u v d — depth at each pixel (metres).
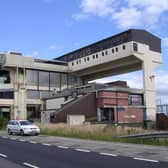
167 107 71.25
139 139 23.50
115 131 30.50
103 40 77.31
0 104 73.75
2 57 75.62
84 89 66.31
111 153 16.59
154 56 74.38
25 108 76.56
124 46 71.88
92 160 14.06
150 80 71.94
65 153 17.00
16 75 77.06
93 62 79.31
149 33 74.38
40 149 19.41
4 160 14.75
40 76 80.75
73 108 58.94
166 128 62.62
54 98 71.19
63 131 34.41
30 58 78.94
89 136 28.89
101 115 60.69
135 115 65.44
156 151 17.06
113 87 63.16
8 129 37.12
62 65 85.56
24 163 13.63
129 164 12.71
